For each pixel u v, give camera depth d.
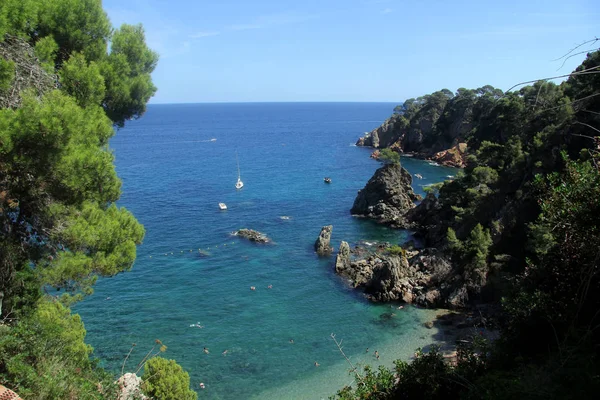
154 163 147.88
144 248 63.50
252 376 35.47
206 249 63.72
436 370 17.94
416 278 51.50
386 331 42.31
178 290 50.34
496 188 58.69
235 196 97.94
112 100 20.89
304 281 53.75
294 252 63.38
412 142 172.75
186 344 39.56
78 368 15.55
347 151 180.50
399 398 18.00
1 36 14.84
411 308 46.94
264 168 137.50
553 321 15.96
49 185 16.41
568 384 11.71
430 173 128.62
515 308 17.73
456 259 51.81
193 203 90.81
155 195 97.69
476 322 42.41
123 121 23.09
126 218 19.61
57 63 19.00
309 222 78.75
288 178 120.62
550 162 50.88
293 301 48.47
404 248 64.56
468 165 72.50
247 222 77.50
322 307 47.25
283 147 196.88
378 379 18.86
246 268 57.31
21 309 17.67
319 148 192.00
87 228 17.22
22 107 14.68
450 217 67.38
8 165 14.85
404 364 18.88
